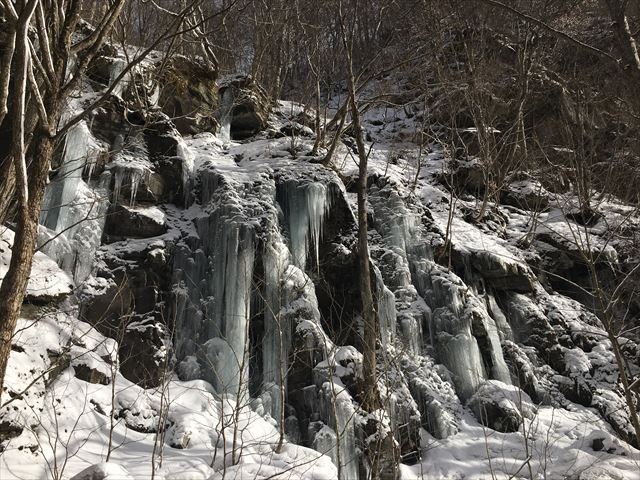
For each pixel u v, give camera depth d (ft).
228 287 28.55
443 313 32.55
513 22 51.49
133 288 27.43
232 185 31.63
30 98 20.86
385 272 33.42
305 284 29.63
